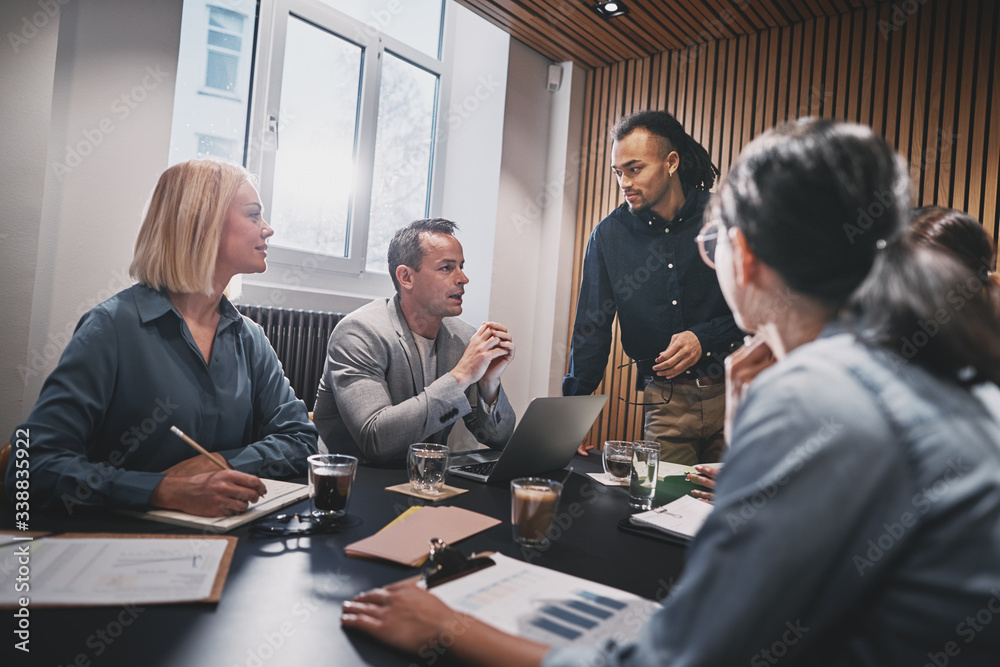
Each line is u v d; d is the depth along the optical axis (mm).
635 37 3195
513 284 3451
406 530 1056
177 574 834
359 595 773
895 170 575
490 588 821
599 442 3305
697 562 505
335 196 3150
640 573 952
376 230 3361
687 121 3252
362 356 1879
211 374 1507
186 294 1519
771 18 2945
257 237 1576
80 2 1976
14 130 1779
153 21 2131
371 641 702
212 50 2691
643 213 2957
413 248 2041
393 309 2070
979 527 469
